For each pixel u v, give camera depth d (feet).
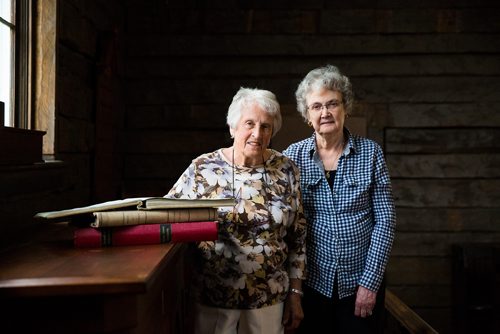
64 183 7.48
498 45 12.73
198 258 5.69
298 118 12.82
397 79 12.92
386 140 12.95
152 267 3.86
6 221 5.45
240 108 5.59
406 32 12.76
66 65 8.46
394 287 13.11
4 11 6.97
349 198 6.34
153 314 4.68
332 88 6.27
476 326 12.31
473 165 12.95
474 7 12.76
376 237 6.34
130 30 12.79
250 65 12.89
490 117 12.84
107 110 10.95
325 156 6.57
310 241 6.51
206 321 5.66
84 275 3.65
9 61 7.16
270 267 5.56
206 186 5.67
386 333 10.64
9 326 3.65
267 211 5.59
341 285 6.35
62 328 3.66
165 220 4.69
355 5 12.80
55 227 6.06
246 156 5.65
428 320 13.10
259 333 5.55
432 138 12.95
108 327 3.69
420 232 13.06
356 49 12.79
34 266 3.94
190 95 12.91
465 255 12.29
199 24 12.80
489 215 12.98
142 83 12.88
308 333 6.53
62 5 8.13
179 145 12.94
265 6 12.82
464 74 12.86
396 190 13.01
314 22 12.80
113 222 4.51
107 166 11.02
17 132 5.30
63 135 8.20
